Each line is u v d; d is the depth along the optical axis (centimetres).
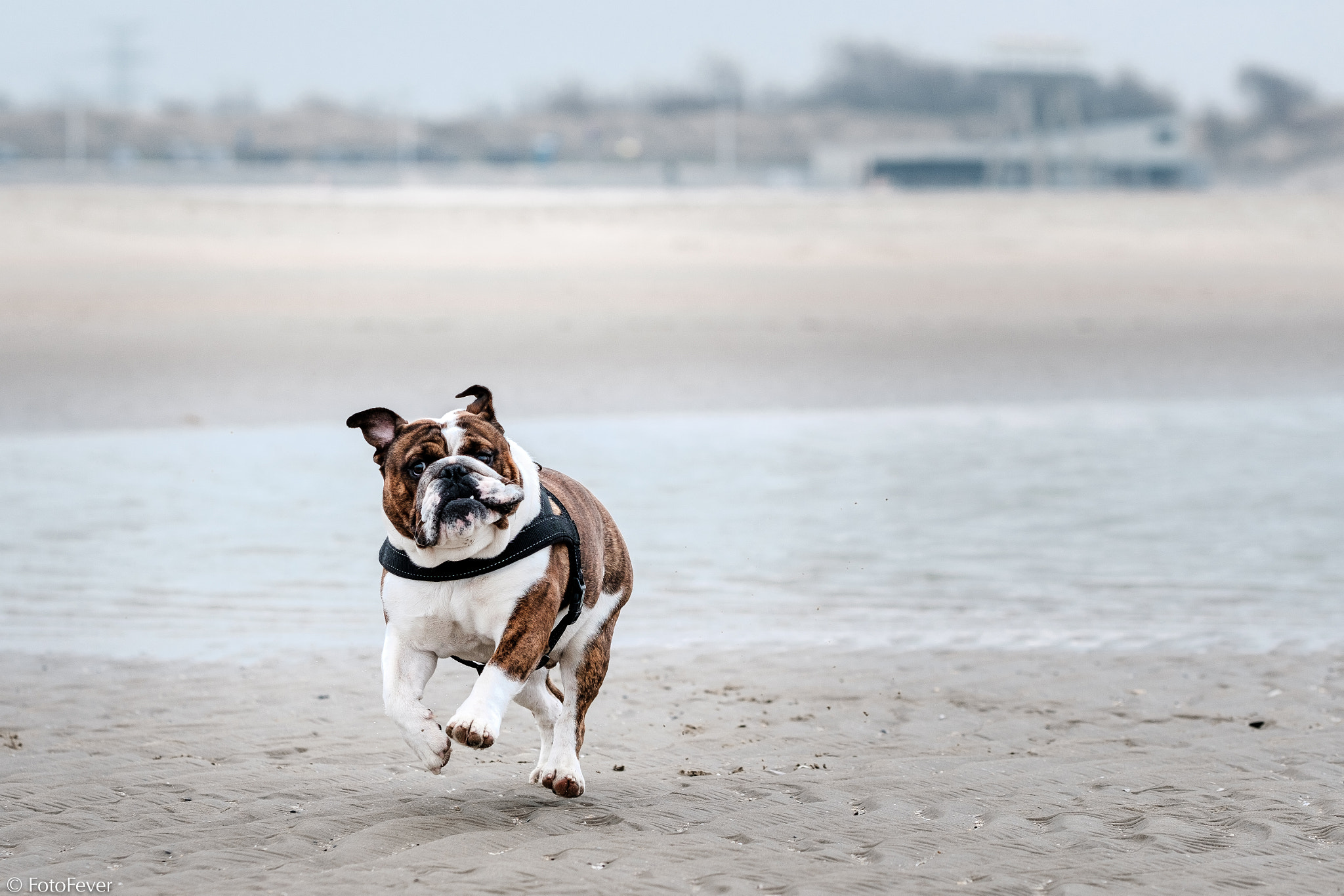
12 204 4072
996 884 444
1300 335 2552
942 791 539
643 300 2806
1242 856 469
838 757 600
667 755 602
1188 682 725
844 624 845
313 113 17112
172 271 3059
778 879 445
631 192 7162
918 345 2317
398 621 508
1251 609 881
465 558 493
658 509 1162
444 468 483
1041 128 12269
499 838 482
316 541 1045
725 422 1638
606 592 557
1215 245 4434
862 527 1106
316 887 438
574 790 525
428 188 7406
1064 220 4928
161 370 1914
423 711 498
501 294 2842
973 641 809
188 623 833
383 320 2453
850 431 1591
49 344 2103
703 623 845
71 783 555
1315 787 542
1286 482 1311
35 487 1230
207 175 8106
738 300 2848
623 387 1859
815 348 2248
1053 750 606
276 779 562
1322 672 743
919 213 4991
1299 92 17950
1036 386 1967
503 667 487
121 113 16312
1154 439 1562
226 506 1163
